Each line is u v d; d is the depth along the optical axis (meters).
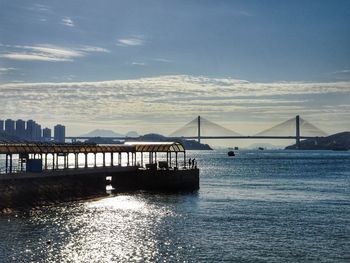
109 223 78.06
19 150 101.19
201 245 64.69
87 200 103.81
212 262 57.22
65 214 85.25
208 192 126.12
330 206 102.00
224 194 122.12
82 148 118.25
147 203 101.69
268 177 186.50
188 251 61.59
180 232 72.25
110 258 58.22
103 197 109.69
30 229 72.00
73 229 72.88
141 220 81.38
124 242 65.62
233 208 97.06
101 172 117.94
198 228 75.44
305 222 81.81
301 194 125.19
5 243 63.81
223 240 67.62
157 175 126.44
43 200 95.44
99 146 123.19
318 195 123.19
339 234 72.25
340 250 63.03
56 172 104.94
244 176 191.62
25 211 86.88
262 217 86.38
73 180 108.81
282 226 78.00
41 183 99.44
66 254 59.56
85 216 83.81
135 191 124.19
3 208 86.00
